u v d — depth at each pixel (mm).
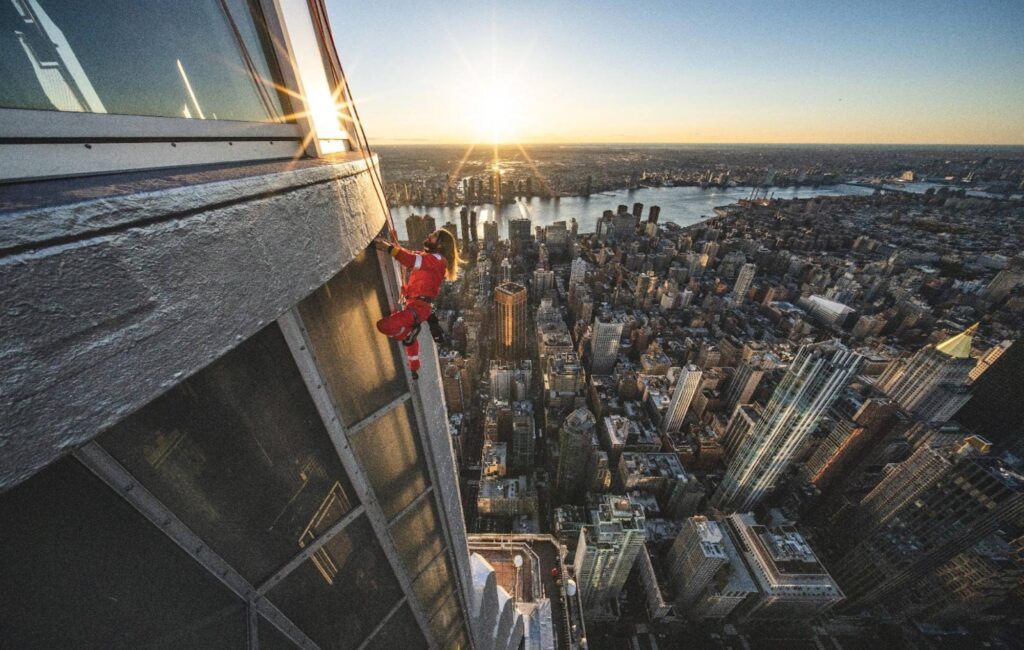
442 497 11727
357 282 6883
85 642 4234
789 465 146000
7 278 1843
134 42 3479
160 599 4910
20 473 2252
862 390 159375
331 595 8414
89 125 3004
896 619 109375
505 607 22922
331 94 6293
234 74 4488
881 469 127938
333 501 7562
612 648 101812
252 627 6434
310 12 5551
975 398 157375
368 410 7898
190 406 4379
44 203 2125
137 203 2516
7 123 2473
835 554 116875
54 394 2293
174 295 2939
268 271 3904
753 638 104688
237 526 5672
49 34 2914
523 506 107250
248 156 4570
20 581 3512
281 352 5367
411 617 11938
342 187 5273
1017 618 101062
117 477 3916
